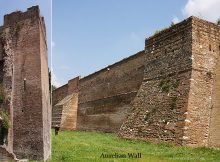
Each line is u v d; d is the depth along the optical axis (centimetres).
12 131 1714
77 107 4800
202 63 2333
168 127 2261
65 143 2391
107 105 3869
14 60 1856
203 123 2206
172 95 2372
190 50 2327
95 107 4203
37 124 1742
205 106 2253
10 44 1767
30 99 1784
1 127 1641
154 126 2403
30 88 1794
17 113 1800
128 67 3478
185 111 2181
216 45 2417
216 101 2248
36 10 1838
